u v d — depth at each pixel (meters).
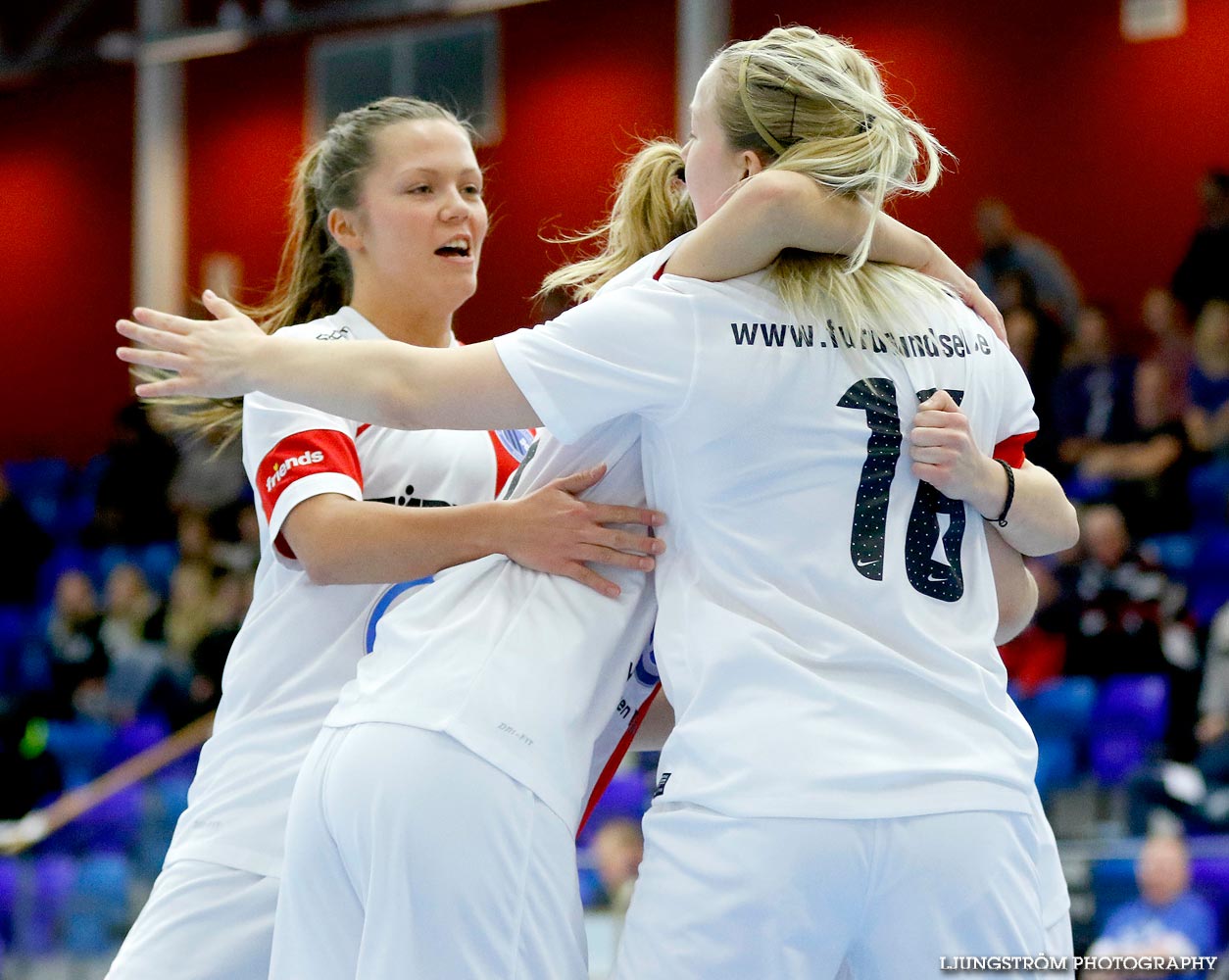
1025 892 2.69
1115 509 10.90
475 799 2.72
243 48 20.47
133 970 3.46
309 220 4.12
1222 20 15.11
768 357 2.76
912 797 2.59
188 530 14.27
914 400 2.85
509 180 18.77
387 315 3.92
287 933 2.91
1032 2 16.02
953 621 2.82
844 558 2.75
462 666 2.84
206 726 9.62
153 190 20.92
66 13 21.19
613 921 7.78
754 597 2.75
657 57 17.94
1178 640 9.77
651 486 3.01
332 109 19.91
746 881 2.57
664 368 2.76
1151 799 8.25
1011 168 16.11
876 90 3.05
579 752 2.88
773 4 17.31
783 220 2.78
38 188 22.00
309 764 2.93
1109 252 15.64
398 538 3.10
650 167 3.50
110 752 12.65
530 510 3.02
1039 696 9.83
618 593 3.00
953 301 3.05
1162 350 13.61
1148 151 15.46
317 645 3.57
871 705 2.65
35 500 19.67
